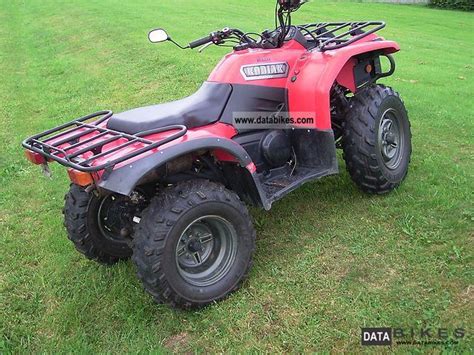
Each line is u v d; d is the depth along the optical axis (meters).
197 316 3.31
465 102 7.26
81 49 12.77
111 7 18.53
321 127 3.94
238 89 3.81
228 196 3.34
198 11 17.61
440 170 4.87
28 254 4.27
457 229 3.87
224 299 3.43
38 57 12.77
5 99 9.40
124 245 3.98
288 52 4.14
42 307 3.59
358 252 3.75
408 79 8.90
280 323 3.18
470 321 3.00
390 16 20.31
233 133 3.79
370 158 4.21
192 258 3.40
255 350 2.98
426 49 12.66
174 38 12.31
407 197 4.41
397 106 4.50
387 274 3.49
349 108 4.29
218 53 10.47
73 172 3.07
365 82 4.53
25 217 4.95
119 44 12.27
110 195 3.70
